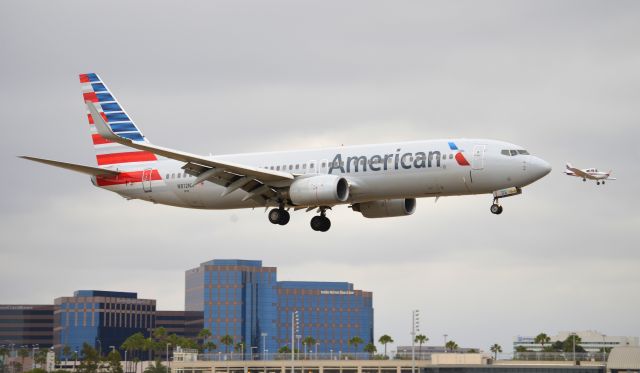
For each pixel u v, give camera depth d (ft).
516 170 645.10
